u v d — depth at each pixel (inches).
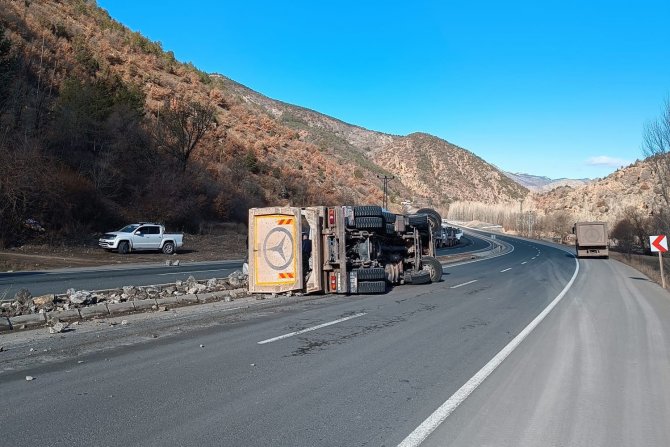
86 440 196.9
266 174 2659.9
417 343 373.1
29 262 1016.9
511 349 355.9
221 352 339.6
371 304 570.9
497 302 603.8
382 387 266.2
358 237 658.8
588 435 205.2
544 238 4116.6
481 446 193.9
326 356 331.6
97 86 1833.2
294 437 200.8
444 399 247.6
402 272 772.0
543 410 233.6
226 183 2145.7
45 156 1336.1
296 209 623.5
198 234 1755.7
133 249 1312.7
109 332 403.5
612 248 2667.3
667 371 302.4
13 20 1987.0
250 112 3590.1
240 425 212.7
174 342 369.4
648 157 1213.7
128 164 1711.4
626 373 297.3
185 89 2987.2
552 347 364.8
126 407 233.1
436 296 652.1
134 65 2741.1
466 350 352.5
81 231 1380.4
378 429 209.6
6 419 218.1
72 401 241.1
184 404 237.9
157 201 1675.7
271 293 621.9
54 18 2463.1
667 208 1198.9
